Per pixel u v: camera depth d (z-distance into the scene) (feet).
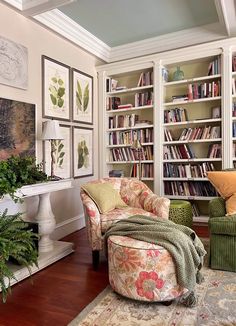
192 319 5.54
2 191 7.00
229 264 7.74
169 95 13.93
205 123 13.07
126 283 6.13
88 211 8.34
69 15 10.98
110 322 5.51
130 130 14.37
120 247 6.25
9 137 9.06
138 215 8.09
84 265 8.58
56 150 11.41
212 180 9.28
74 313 5.91
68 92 12.23
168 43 13.24
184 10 10.82
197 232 11.46
